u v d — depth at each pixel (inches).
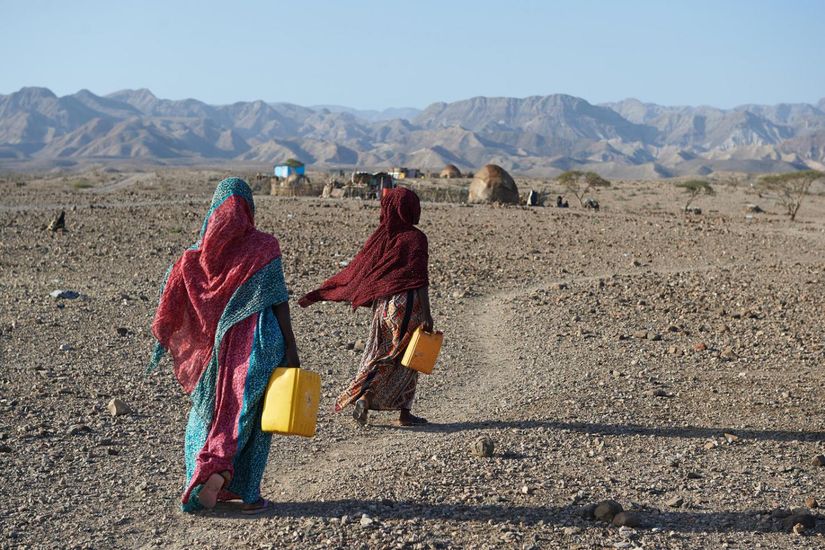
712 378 447.8
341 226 1315.2
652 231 1332.4
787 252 1130.0
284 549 223.8
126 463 296.2
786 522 244.1
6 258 890.7
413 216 337.7
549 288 761.6
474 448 307.9
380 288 336.5
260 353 240.4
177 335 250.2
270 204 1792.6
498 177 2122.3
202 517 247.3
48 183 4077.3
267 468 299.0
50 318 549.6
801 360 497.7
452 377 443.8
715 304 703.7
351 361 472.4
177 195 2362.2
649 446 324.8
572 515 250.8
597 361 484.1
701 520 249.1
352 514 247.6
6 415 342.6
